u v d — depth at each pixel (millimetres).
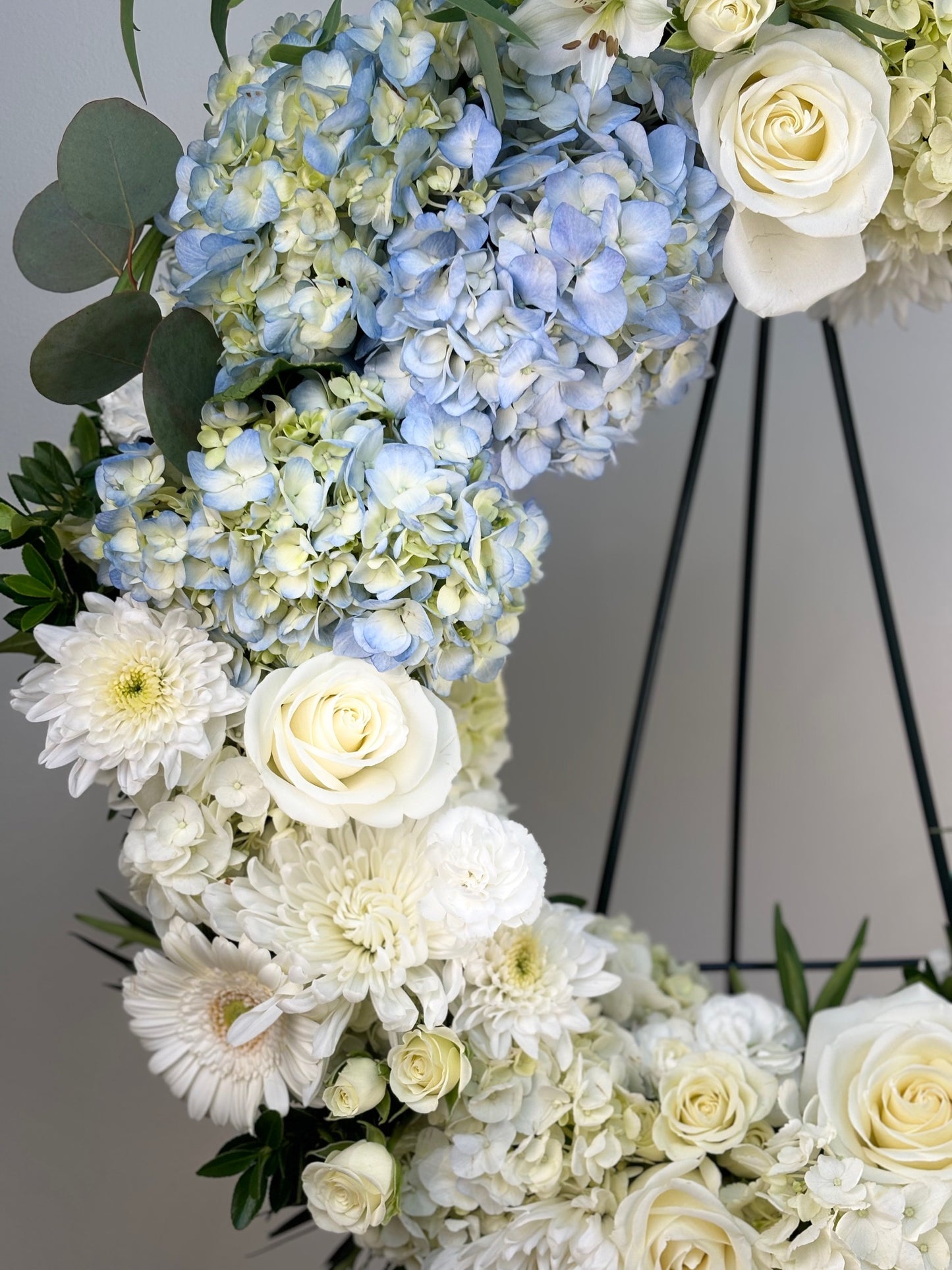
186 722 671
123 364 714
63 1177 1001
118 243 713
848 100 666
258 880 695
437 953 698
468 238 646
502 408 678
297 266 658
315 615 670
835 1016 762
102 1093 1021
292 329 661
